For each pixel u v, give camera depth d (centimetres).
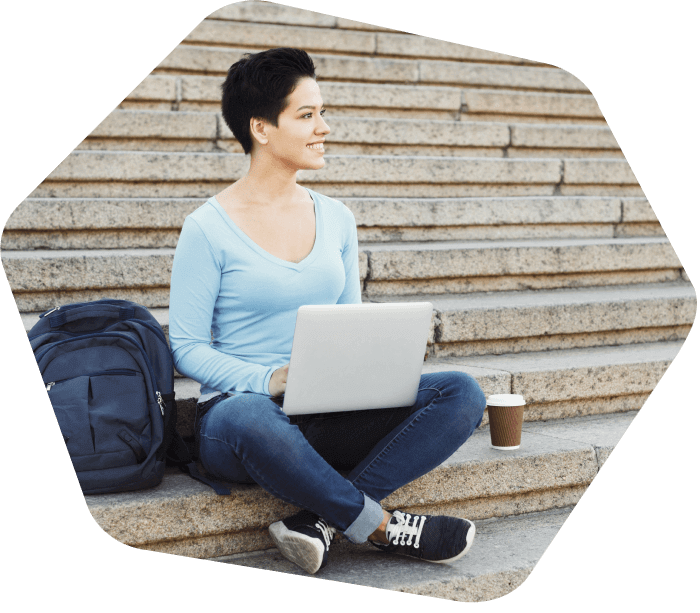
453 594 228
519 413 281
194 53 473
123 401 231
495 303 367
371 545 253
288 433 214
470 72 545
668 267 440
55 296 325
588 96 560
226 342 245
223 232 238
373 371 228
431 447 233
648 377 349
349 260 264
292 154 239
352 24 545
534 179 483
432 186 461
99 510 220
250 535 242
